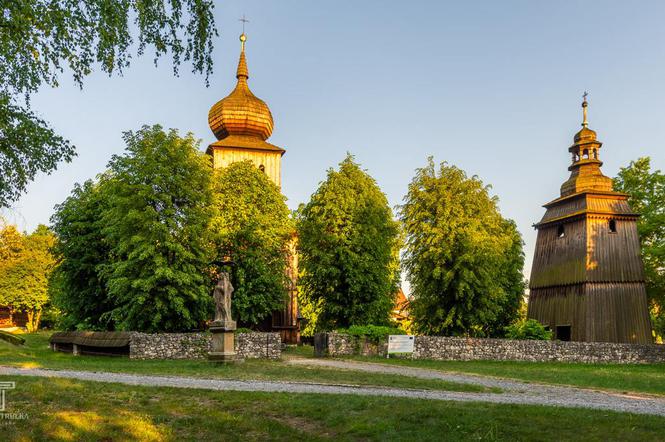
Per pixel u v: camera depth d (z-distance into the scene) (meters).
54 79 14.70
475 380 21.52
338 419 12.13
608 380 23.03
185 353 31.09
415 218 38.25
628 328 42.00
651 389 20.17
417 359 33.44
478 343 34.75
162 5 13.79
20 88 14.73
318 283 38.66
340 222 37.91
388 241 40.41
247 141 58.72
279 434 11.30
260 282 39.66
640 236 48.03
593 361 36.28
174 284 32.75
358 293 38.03
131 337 30.53
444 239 37.00
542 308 46.59
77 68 14.18
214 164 57.16
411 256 38.53
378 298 38.56
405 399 14.21
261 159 58.34
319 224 38.44
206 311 35.38
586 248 42.59
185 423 11.78
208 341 31.47
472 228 36.69
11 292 70.25
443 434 10.85
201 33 14.15
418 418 12.02
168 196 33.44
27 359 26.89
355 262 37.56
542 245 47.75
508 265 51.19
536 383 21.11
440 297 37.69
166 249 33.12
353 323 37.94
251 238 39.91
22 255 71.44
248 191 42.41
